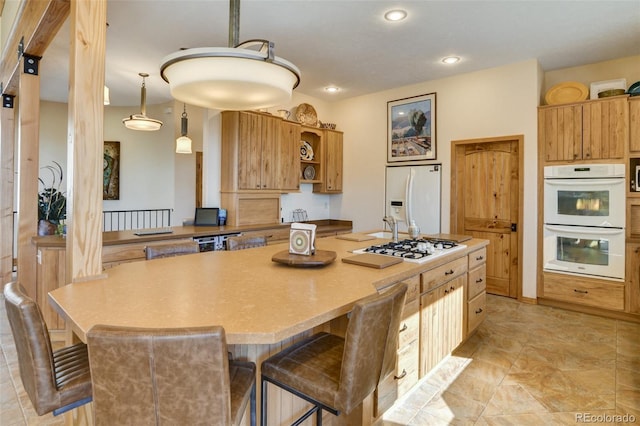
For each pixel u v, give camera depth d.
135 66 4.37
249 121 4.63
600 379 2.61
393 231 3.26
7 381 2.54
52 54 4.05
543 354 3.01
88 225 1.80
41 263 3.13
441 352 2.63
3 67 4.38
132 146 6.82
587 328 3.58
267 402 1.67
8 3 4.05
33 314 1.21
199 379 0.99
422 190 5.12
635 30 3.48
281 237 4.80
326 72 4.66
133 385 0.99
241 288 1.67
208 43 3.70
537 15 3.16
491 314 3.97
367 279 1.86
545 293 4.23
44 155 6.45
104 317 1.27
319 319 1.32
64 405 1.28
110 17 3.17
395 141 5.40
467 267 3.05
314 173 5.86
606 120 3.84
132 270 2.04
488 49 3.93
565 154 4.09
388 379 2.09
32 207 3.78
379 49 3.91
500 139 4.48
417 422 2.14
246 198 4.69
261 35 3.53
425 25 3.35
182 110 6.40
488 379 2.61
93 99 1.80
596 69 4.36
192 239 3.86
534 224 4.30
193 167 6.63
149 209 6.76
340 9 3.05
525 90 4.30
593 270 3.92
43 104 6.43
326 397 1.34
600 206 3.86
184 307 1.38
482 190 4.73
